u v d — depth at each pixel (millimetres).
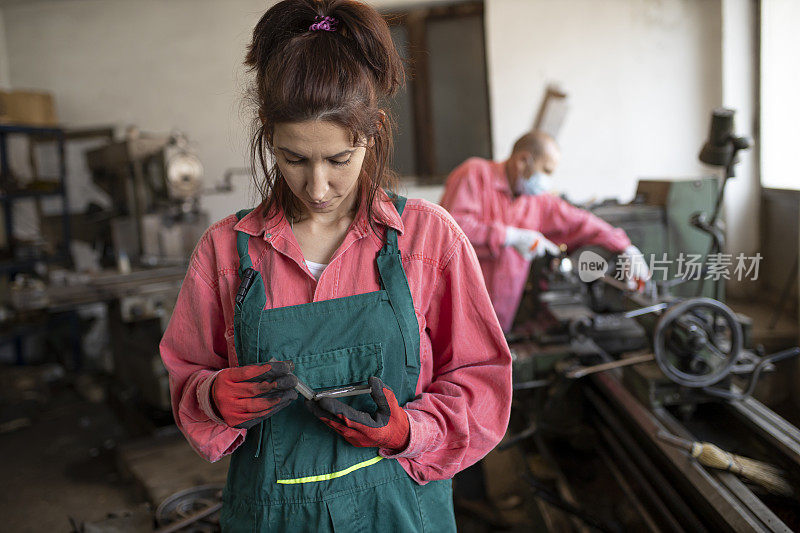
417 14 4773
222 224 963
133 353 3391
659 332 1779
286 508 876
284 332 875
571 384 2309
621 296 2662
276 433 885
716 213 2102
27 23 4973
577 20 4496
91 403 3949
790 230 3508
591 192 4664
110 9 4922
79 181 5016
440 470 913
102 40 4957
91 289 3447
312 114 765
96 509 2711
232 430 903
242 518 900
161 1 4887
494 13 4547
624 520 1885
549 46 4539
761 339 3068
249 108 907
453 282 934
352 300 888
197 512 1807
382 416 835
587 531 1871
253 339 873
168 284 3568
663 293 2150
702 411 2057
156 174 3912
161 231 3893
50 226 4766
